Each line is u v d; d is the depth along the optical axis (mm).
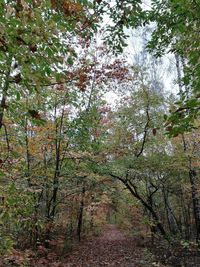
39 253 11273
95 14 4242
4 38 2867
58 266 11156
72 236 18438
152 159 14039
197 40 4707
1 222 6270
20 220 7961
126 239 20969
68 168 13625
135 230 19156
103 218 22953
